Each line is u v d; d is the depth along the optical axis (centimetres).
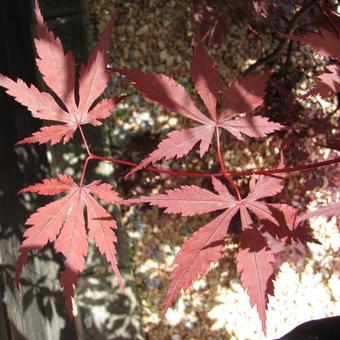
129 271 69
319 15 54
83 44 72
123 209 74
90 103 36
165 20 82
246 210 35
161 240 74
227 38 83
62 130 36
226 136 77
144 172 72
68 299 34
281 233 34
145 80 35
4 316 50
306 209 72
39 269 54
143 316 71
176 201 34
